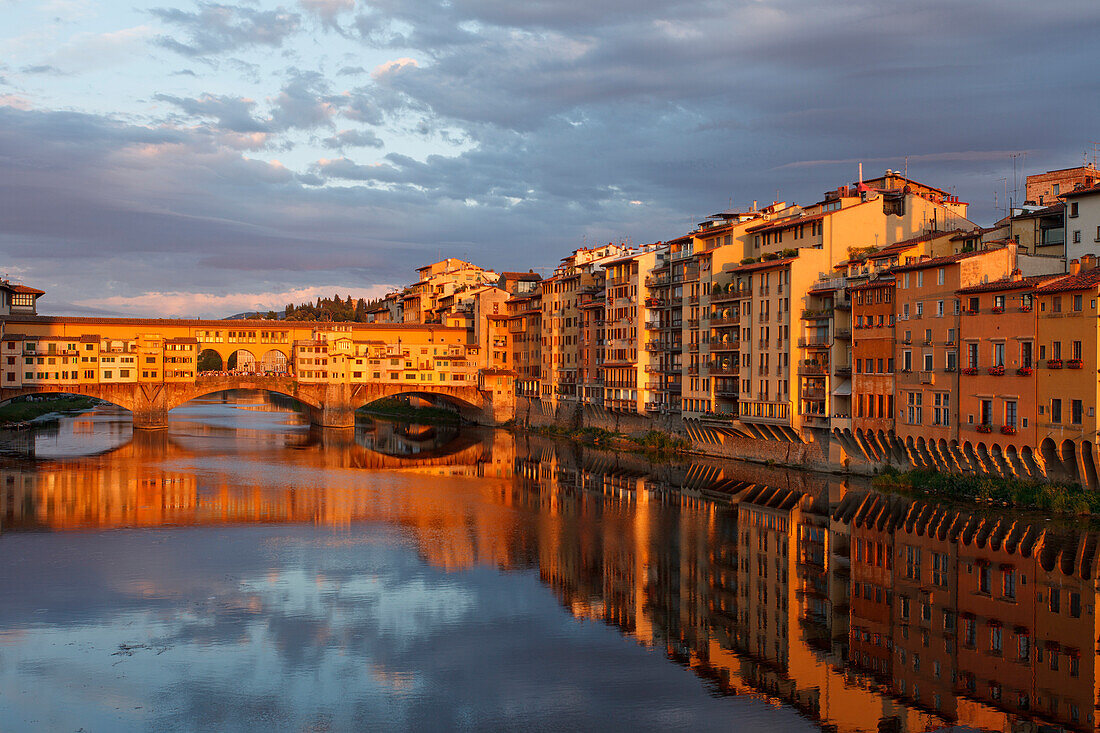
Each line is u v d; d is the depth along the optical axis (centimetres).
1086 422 7038
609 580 6225
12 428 16000
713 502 8969
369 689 4372
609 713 4159
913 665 4697
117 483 9925
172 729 3922
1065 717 4081
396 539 7394
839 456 9912
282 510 8562
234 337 17588
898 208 10769
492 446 14550
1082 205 8281
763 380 10712
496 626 5291
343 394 17488
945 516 7731
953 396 8331
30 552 6738
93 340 16038
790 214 12344
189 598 5684
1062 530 6975
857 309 9538
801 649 4934
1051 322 7356
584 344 15562
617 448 13600
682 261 12662
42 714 4025
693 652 4903
